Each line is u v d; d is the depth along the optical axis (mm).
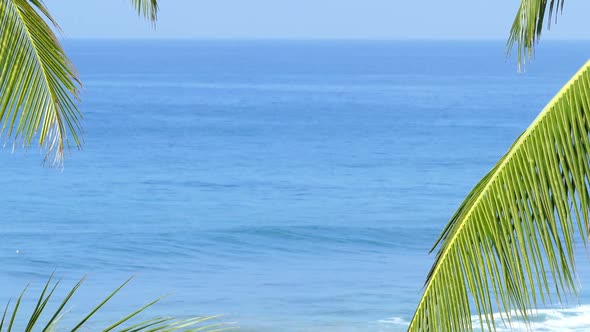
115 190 47844
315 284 26938
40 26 5023
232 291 25969
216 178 53469
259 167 58719
